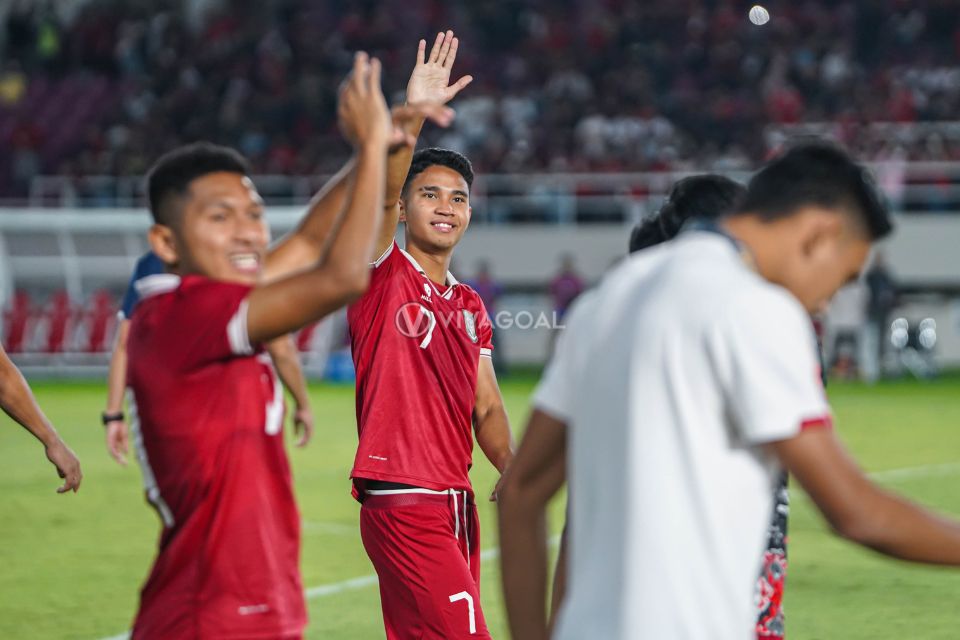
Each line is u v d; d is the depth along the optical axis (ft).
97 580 47.44
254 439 19.42
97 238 156.35
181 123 194.59
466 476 31.17
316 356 147.23
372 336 30.76
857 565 48.21
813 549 51.13
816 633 38.73
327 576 47.70
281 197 174.91
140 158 180.86
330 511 62.13
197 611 19.27
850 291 145.07
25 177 190.90
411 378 30.68
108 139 196.65
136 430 19.76
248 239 19.24
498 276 168.96
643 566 15.87
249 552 19.35
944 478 70.74
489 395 32.17
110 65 214.28
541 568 18.85
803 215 16.81
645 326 16.24
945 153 171.32
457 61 199.52
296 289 17.99
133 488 69.62
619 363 16.48
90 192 178.19
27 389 29.35
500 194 172.04
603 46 198.80
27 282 156.35
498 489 25.48
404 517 30.30
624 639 15.87
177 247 19.34
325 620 40.96
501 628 38.96
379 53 201.16
